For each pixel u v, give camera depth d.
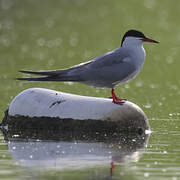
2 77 22.75
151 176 9.09
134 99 17.92
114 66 12.78
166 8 44.06
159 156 10.51
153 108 16.25
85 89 19.67
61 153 10.74
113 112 12.75
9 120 13.59
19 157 10.38
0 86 20.47
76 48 31.67
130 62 12.83
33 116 13.33
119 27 38.28
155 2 45.88
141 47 13.03
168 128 13.38
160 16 41.66
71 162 9.99
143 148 11.23
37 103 13.41
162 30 37.34
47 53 29.94
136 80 22.56
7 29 36.97
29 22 39.38
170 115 15.13
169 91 19.84
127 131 12.73
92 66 12.83
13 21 39.41
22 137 12.43
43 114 13.25
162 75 24.02
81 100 13.16
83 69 12.82
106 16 41.59
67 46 32.31
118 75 12.78
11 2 44.09
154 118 14.70
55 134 12.78
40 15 41.44
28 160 10.14
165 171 9.41
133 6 44.47
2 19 39.72
